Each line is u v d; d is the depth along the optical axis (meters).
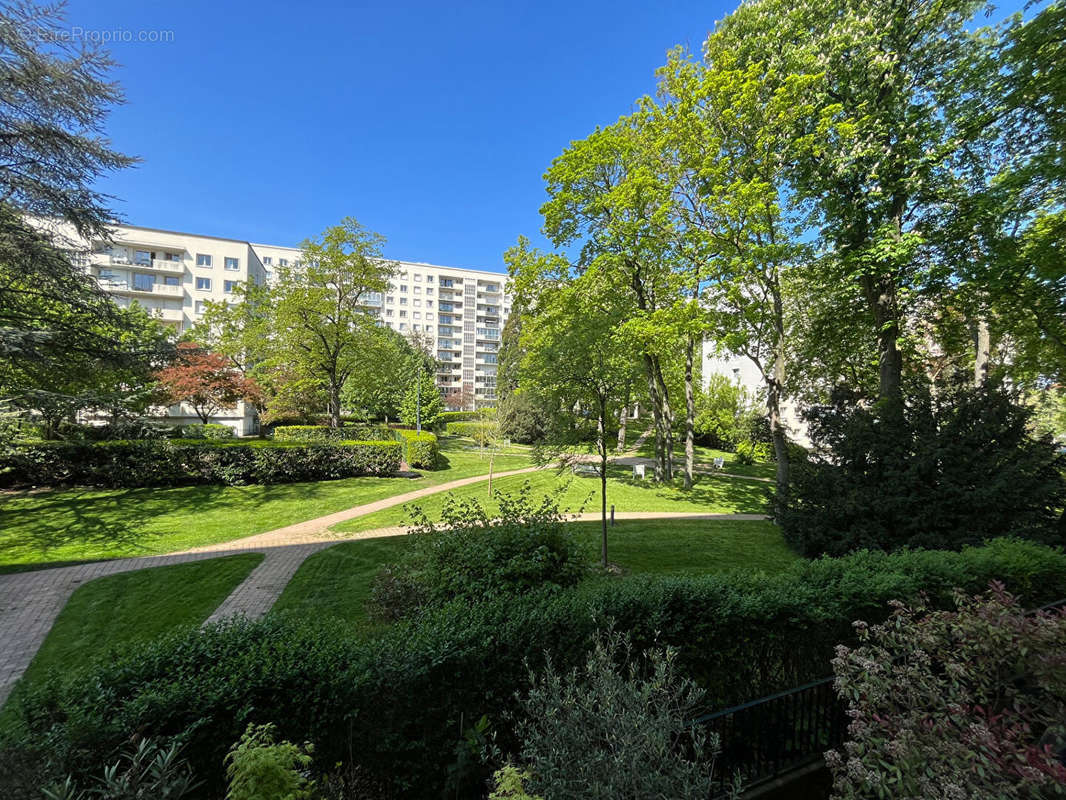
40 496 13.25
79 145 11.25
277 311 23.12
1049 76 9.23
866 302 14.22
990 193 10.02
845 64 11.53
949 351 15.55
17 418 12.02
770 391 15.26
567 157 16.58
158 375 19.81
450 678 3.03
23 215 11.97
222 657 2.78
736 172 13.70
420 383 39.16
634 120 16.62
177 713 2.36
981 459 8.38
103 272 39.22
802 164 11.86
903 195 11.31
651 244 16.08
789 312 18.92
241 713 2.43
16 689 2.41
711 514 15.27
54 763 2.01
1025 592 5.06
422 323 79.31
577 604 3.64
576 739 2.26
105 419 15.82
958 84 10.91
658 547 10.86
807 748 3.60
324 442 18.31
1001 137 10.88
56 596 7.50
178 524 11.74
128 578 8.20
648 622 3.66
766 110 12.10
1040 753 2.21
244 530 11.62
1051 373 13.30
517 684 3.19
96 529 11.01
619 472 23.25
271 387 27.86
